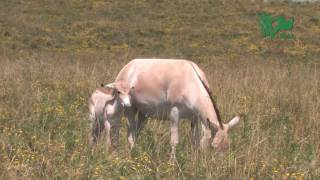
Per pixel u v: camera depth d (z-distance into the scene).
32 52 87.06
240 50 95.88
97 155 23.92
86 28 105.31
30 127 28.06
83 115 32.19
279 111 34.69
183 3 126.56
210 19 116.75
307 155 24.19
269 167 22.41
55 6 118.88
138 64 29.00
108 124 28.06
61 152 23.42
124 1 125.44
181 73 27.27
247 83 44.50
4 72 49.06
